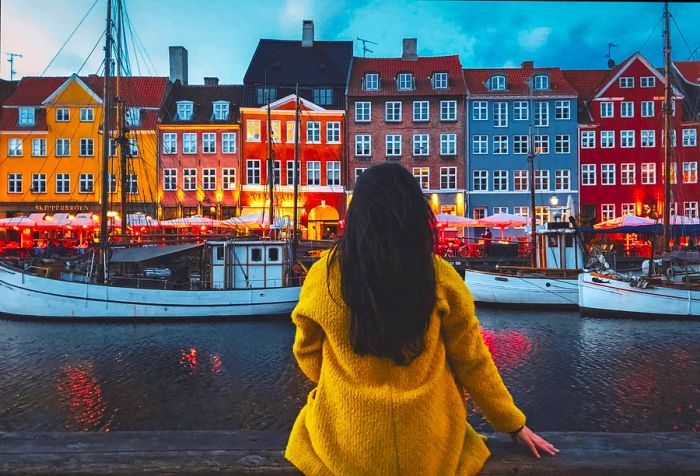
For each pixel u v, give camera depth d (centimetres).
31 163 4547
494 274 2444
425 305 146
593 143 4684
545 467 201
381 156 4675
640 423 988
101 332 1916
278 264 2227
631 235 4425
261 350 1614
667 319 2098
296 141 3125
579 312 2319
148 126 4531
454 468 161
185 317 2123
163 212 4525
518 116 4697
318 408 162
